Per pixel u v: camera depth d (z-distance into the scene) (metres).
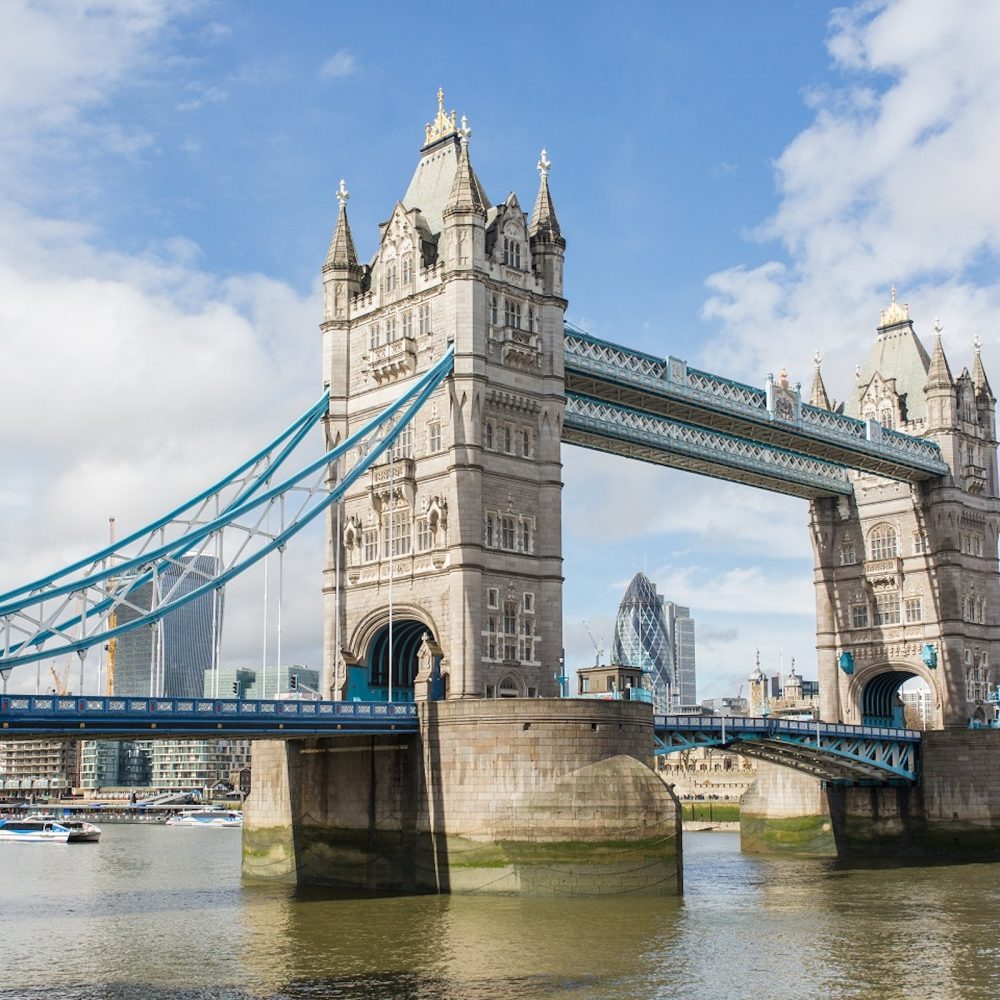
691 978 51.81
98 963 55.72
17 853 138.62
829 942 60.62
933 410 123.94
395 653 90.75
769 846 120.50
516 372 87.25
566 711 73.62
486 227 88.69
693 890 83.06
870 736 108.69
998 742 110.56
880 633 123.75
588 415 95.31
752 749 104.88
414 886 76.38
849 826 117.62
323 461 80.94
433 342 86.81
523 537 86.31
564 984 50.56
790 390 108.81
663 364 98.88
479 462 83.62
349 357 93.31
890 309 132.38
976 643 121.94
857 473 126.81
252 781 91.94
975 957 57.00
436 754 76.00
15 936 63.72
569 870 71.56
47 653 70.00
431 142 96.12
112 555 76.19
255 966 54.50
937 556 121.06
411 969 53.34
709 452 106.25
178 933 63.56
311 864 84.69
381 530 88.56
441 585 83.31
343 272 94.06
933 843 112.38
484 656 82.25
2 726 62.44
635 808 72.56
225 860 123.44
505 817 72.88
